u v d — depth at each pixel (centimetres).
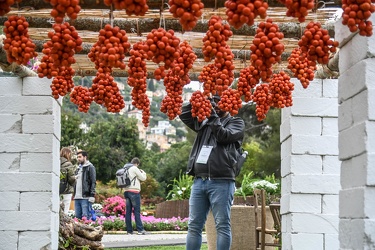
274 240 797
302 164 553
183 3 279
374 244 303
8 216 535
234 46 489
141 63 326
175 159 3259
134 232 1380
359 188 312
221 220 538
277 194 1049
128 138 3216
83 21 407
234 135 539
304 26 424
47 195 538
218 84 327
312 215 547
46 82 547
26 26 315
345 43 345
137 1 279
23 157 541
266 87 430
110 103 373
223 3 339
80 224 660
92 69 566
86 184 1105
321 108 558
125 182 1237
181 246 977
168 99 413
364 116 315
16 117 545
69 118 3086
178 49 316
